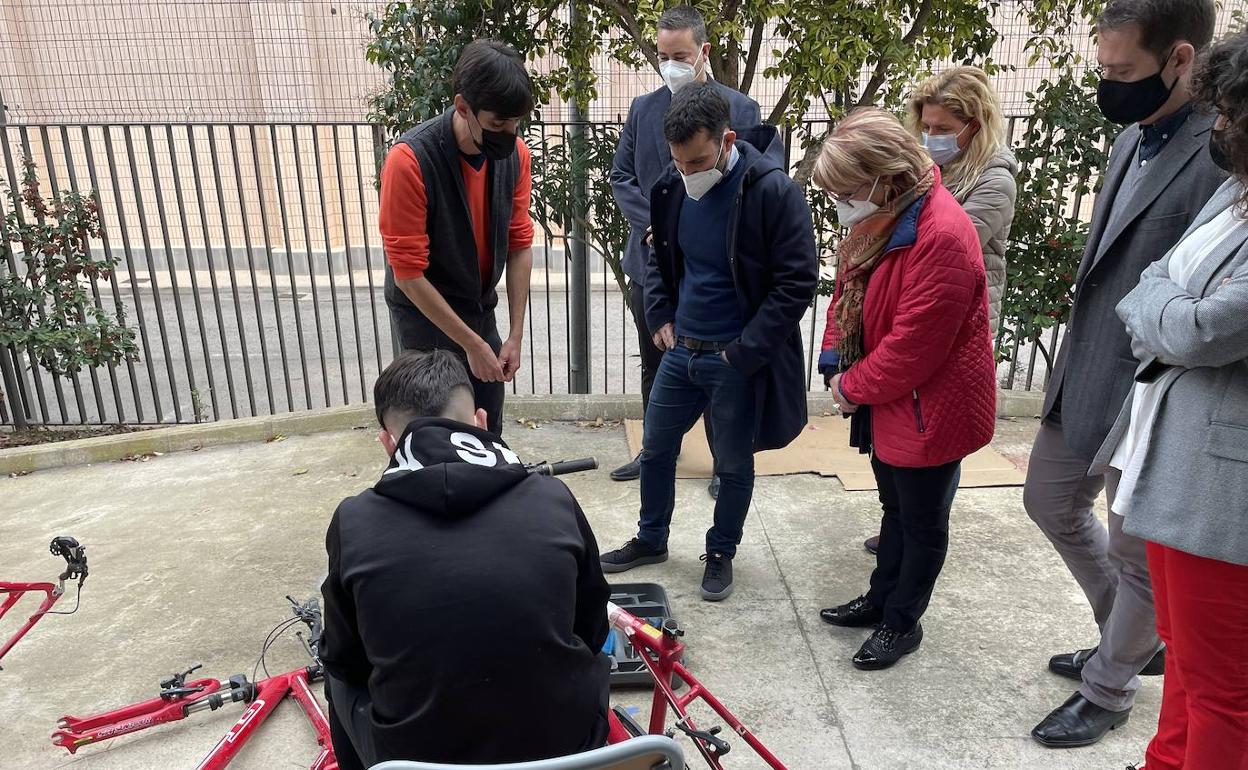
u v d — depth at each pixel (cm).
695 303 292
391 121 469
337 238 1017
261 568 343
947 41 466
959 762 236
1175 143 204
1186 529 165
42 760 243
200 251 1039
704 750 181
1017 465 426
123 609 315
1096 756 237
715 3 420
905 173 223
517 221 320
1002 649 284
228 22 869
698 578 328
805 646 287
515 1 459
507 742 144
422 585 141
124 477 437
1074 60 486
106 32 862
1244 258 158
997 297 303
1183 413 168
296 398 656
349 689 167
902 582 268
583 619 164
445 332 298
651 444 317
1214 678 172
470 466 150
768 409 294
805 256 271
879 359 237
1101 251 219
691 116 256
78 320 512
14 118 876
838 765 235
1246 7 375
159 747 248
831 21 429
